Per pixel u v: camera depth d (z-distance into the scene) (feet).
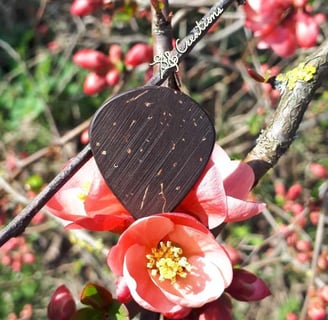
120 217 0.71
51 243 3.02
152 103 0.70
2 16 3.51
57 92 3.31
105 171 0.70
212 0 1.67
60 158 2.29
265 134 0.87
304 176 2.86
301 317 1.72
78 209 0.75
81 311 0.77
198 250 0.71
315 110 2.45
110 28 2.83
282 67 2.47
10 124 3.26
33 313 2.74
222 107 3.04
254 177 0.79
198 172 0.70
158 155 0.70
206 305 0.72
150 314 0.76
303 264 2.07
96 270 2.66
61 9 3.31
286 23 1.32
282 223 2.33
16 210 2.24
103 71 1.76
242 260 2.24
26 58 3.36
